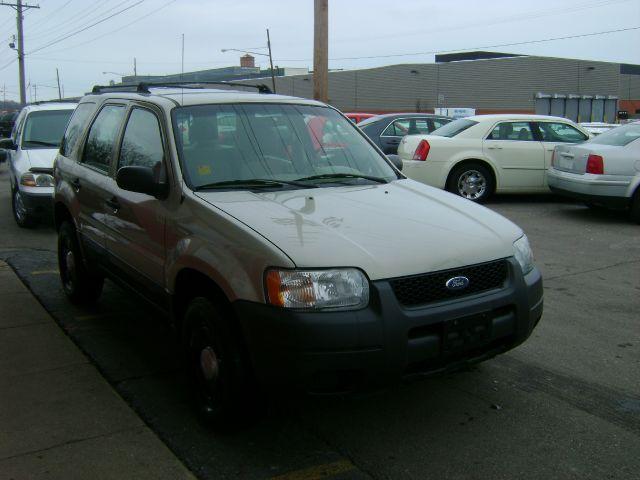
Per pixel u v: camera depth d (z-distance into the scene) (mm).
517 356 4727
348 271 3141
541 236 8859
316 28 16656
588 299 6086
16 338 5094
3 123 17094
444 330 3268
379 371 3131
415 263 3273
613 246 8266
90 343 5012
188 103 4418
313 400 3195
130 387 4227
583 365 4566
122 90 5551
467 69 58094
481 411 3883
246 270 3244
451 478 3191
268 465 3316
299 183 4188
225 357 3389
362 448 3482
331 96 66625
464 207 4082
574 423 3734
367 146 4953
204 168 4047
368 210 3762
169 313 4039
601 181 9570
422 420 3783
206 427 3666
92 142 5461
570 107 47125
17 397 4059
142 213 4238
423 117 14461
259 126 4488
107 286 6605
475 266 3463
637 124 10156
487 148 11367
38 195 9055
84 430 3650
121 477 3193
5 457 3355
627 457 3371
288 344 3076
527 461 3338
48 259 7742
